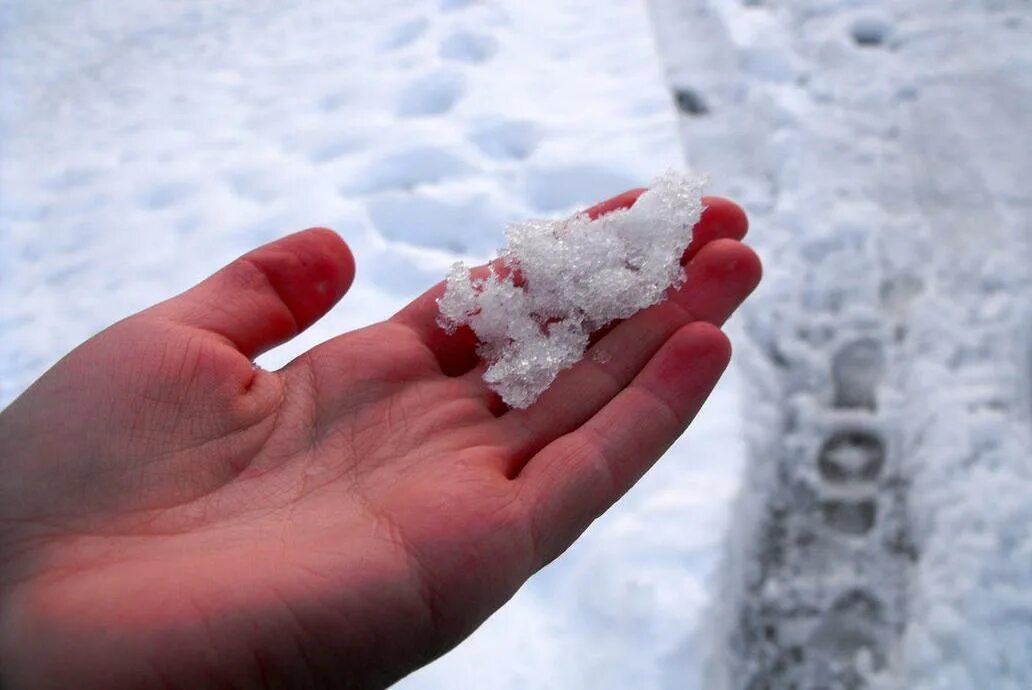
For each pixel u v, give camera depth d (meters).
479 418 0.21
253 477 0.19
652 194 0.23
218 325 0.21
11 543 0.18
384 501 0.18
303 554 0.17
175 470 0.19
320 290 0.22
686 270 0.23
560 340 0.22
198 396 0.19
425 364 0.22
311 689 0.17
